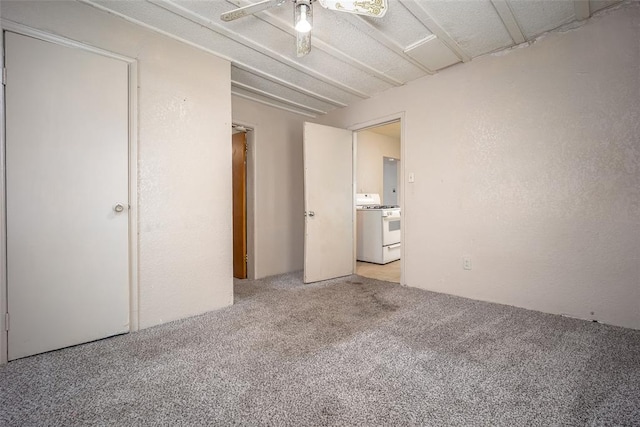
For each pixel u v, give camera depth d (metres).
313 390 1.34
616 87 1.96
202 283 2.39
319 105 3.80
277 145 3.85
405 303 2.58
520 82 2.37
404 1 1.86
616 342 1.75
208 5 1.90
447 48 2.42
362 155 5.23
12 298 1.63
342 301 2.67
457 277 2.78
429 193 2.96
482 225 2.60
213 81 2.47
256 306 2.55
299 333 1.98
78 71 1.83
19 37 1.64
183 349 1.76
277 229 3.85
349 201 3.79
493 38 2.29
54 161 1.75
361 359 1.62
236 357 1.66
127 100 2.02
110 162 1.95
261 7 1.63
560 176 2.19
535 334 1.90
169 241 2.21
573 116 2.13
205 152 2.41
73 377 1.47
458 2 1.89
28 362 1.62
